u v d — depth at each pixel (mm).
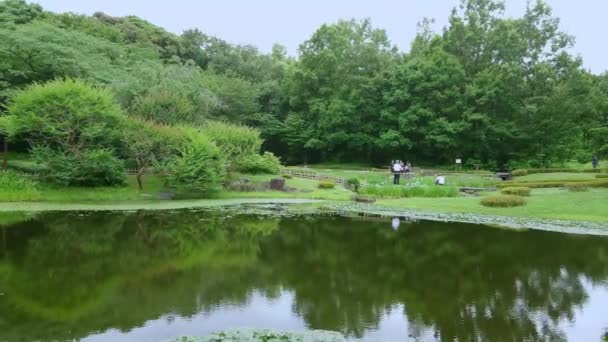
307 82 59406
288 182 36344
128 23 64625
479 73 53750
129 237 18422
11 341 8500
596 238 18562
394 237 18844
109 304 10633
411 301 11094
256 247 16953
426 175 45656
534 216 23984
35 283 12172
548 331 9320
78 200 28547
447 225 21656
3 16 41938
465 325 9633
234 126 38156
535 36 55125
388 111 55594
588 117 49938
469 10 57500
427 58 57469
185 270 13711
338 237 18828
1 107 36125
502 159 56531
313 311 10336
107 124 30422
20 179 28875
